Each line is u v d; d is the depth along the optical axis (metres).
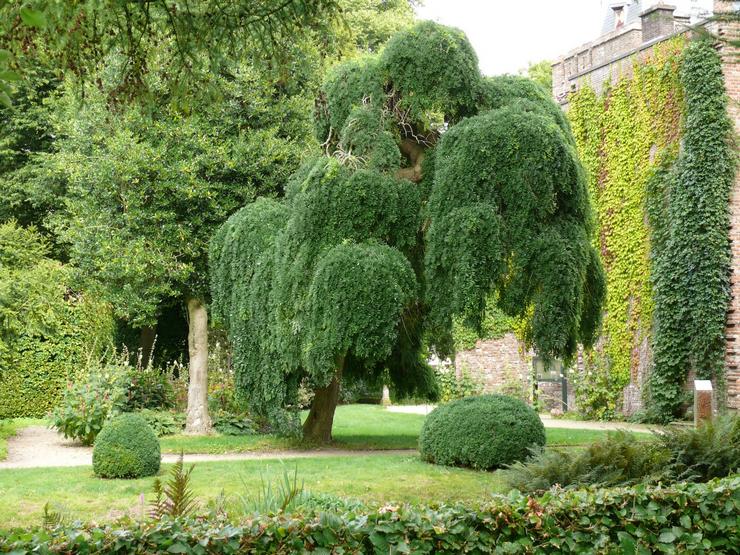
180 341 22.53
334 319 11.76
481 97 13.12
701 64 17.44
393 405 26.12
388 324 11.77
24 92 22.75
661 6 19.52
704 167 17.34
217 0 6.52
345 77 13.73
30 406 19.12
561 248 11.55
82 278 17.28
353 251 11.98
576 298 11.82
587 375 20.52
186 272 15.91
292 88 16.39
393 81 13.16
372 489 9.40
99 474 10.34
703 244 17.27
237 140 16.11
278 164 16.36
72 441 15.13
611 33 20.92
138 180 15.49
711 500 5.26
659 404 18.22
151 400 17.72
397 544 4.50
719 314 17.16
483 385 23.84
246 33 7.03
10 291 14.14
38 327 14.86
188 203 15.98
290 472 10.62
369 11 25.02
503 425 10.80
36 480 10.13
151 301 16.11
